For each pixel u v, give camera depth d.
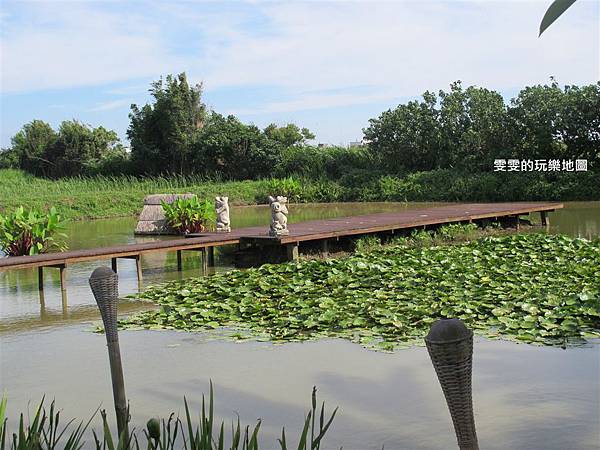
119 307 8.70
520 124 27.97
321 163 32.31
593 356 5.72
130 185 30.28
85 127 37.78
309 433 4.35
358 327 6.99
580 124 26.66
